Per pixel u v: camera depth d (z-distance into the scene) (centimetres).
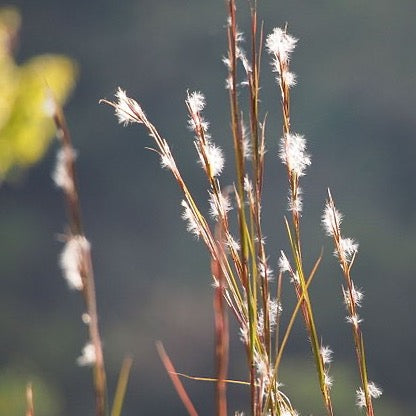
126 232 2153
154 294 1989
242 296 119
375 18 2281
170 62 2288
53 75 538
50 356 1848
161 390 1736
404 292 1886
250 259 121
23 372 1755
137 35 2323
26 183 2081
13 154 550
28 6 2381
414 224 2064
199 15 2320
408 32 2281
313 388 1245
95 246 2127
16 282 2008
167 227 2130
